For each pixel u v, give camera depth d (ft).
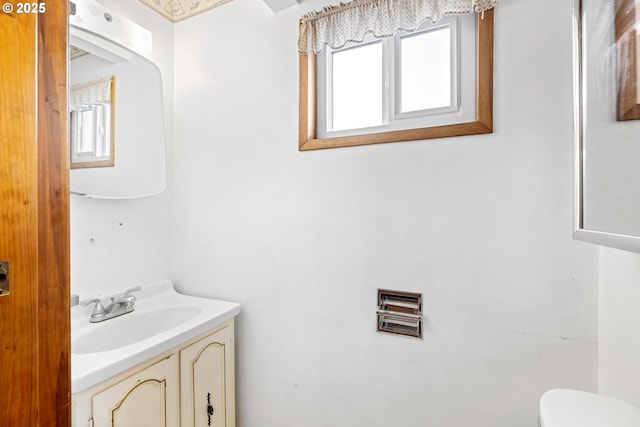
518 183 3.20
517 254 3.21
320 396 4.22
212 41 4.96
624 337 2.46
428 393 3.60
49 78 1.67
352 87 4.38
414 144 3.66
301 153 4.31
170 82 5.24
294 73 4.35
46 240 1.65
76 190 3.80
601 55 1.96
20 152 1.54
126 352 3.07
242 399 4.79
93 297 4.08
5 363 1.47
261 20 4.59
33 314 1.59
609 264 2.70
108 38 4.03
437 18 3.35
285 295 4.45
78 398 2.65
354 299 4.00
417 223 3.65
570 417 2.09
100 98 4.07
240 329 4.80
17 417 1.51
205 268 5.08
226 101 4.86
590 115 2.09
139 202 4.73
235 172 4.80
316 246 4.23
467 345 3.43
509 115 3.22
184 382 3.70
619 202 1.69
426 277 3.61
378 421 3.87
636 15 1.59
